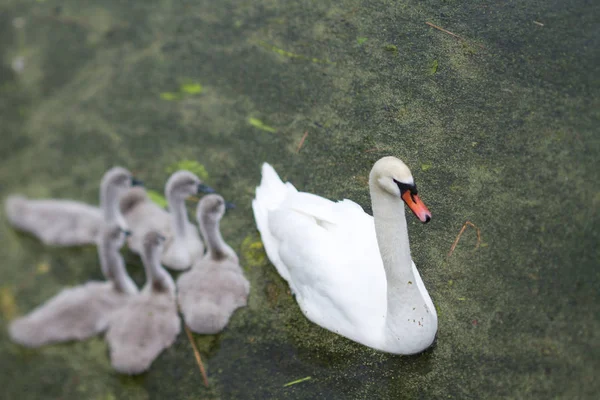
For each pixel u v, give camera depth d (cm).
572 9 760
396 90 713
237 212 653
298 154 680
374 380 535
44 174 708
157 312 568
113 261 573
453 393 522
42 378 559
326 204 580
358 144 679
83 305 571
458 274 584
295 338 566
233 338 571
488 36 745
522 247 593
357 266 542
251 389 538
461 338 548
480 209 620
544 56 721
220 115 725
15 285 623
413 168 654
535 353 534
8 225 666
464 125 679
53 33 826
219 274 586
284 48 767
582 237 593
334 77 733
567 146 652
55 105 764
